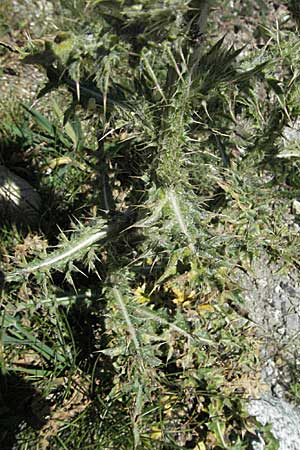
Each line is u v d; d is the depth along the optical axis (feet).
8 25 11.25
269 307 9.30
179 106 5.86
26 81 10.86
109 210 7.64
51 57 5.10
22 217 9.24
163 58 6.26
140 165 7.34
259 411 8.09
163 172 6.12
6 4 11.29
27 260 8.23
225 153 7.43
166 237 6.12
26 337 8.15
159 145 6.22
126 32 5.07
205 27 5.85
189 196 6.37
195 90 5.94
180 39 5.46
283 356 8.86
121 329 7.25
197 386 7.99
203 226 6.32
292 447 7.92
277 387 8.68
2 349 7.81
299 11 7.55
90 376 8.10
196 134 7.28
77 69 5.02
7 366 8.02
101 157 8.00
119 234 7.41
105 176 8.10
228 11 10.46
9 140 10.05
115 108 6.77
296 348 8.95
